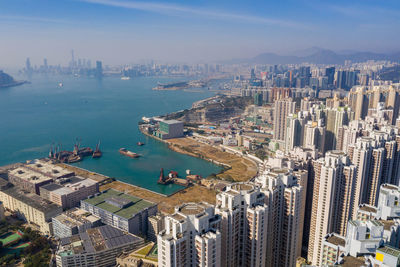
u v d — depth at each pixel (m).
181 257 187.62
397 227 192.38
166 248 182.88
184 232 188.12
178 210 198.12
